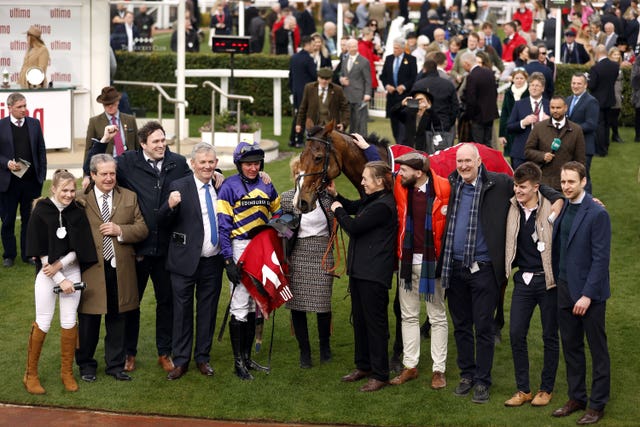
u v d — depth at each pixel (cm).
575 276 635
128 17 1862
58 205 674
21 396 682
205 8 2816
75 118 1391
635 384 699
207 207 704
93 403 671
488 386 676
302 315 732
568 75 1608
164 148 723
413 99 973
